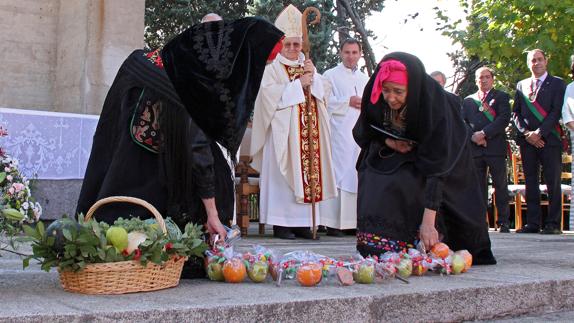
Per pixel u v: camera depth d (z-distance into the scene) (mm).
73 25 8461
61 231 2771
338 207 7461
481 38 13273
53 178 6734
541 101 8969
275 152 7020
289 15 7242
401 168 3959
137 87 3295
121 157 3293
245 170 7609
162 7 15336
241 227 7629
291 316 2713
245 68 3230
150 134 3273
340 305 2838
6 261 4250
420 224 3949
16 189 4578
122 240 2799
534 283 3527
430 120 3797
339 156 7496
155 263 2854
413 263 3652
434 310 3131
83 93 8234
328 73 7805
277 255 3523
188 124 3238
